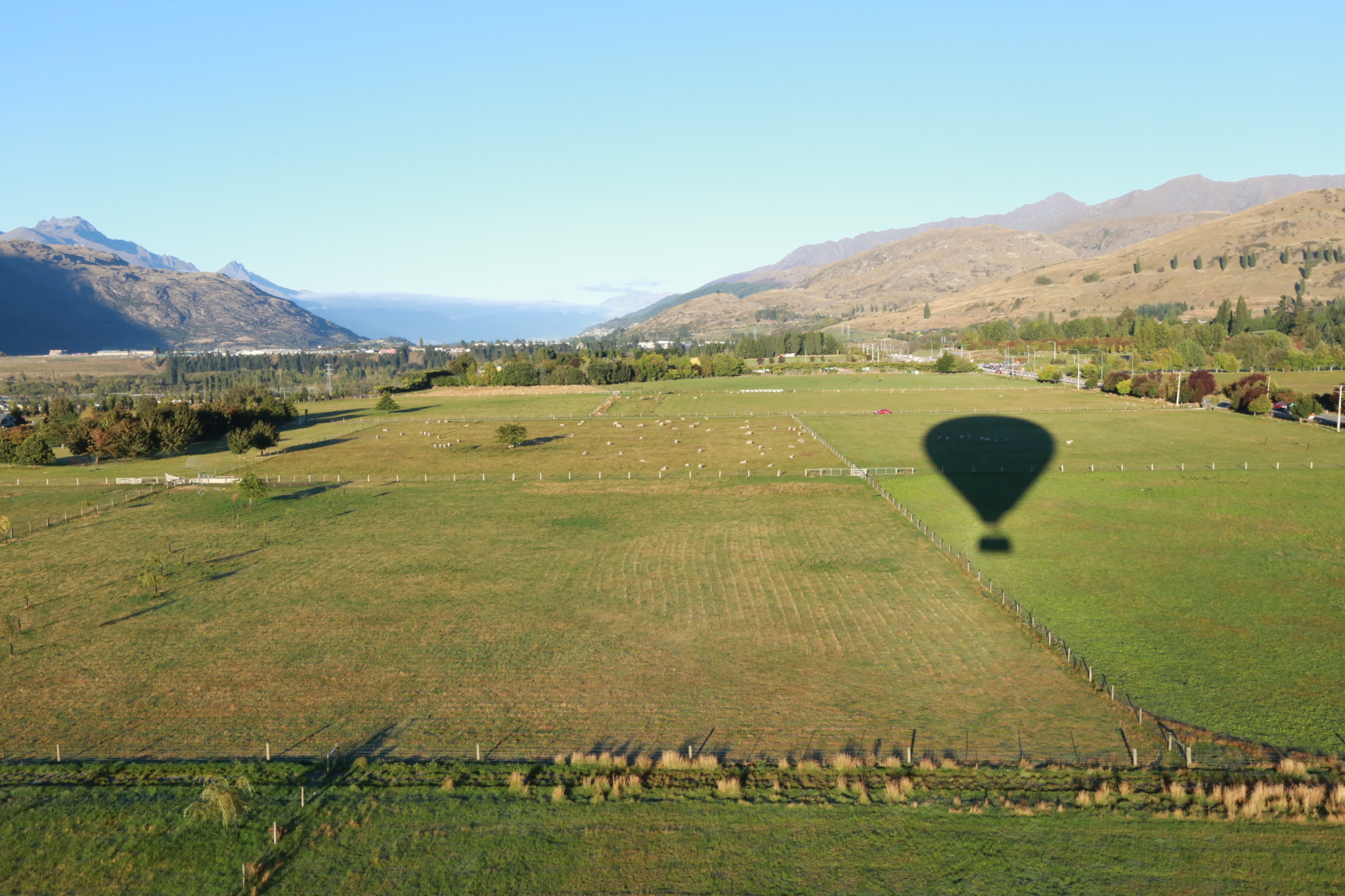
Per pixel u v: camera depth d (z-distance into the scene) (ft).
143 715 161.99
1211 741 146.10
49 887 114.83
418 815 128.77
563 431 576.61
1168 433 502.38
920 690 169.58
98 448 465.88
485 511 332.80
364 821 127.44
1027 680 172.96
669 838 122.62
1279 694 163.73
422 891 112.57
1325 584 229.86
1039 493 341.21
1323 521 291.99
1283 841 118.52
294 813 129.80
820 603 221.46
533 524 309.42
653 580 242.58
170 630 206.80
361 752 147.23
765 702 165.48
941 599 222.69
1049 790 132.36
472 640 198.70
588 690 171.42
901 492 351.67
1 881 115.75
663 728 155.22
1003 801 129.08
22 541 294.46
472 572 252.21
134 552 277.64
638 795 132.46
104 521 323.57
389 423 644.27
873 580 239.09
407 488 379.96
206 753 147.74
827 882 112.98
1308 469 375.25
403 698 168.45
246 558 269.64
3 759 146.61
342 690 172.35
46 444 459.73
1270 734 148.66
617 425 600.39
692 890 111.96
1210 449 442.50
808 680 175.32
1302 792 127.54
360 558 267.80
